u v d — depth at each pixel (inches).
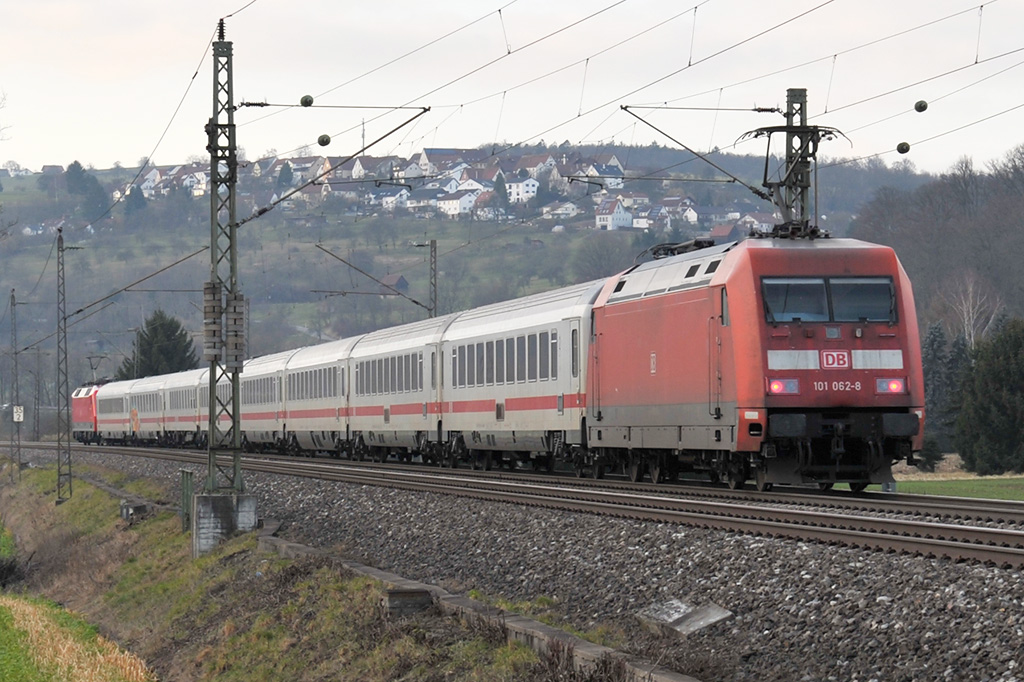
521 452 1907.0
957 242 5575.8
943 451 4215.1
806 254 1200.2
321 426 2723.9
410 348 2223.2
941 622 590.9
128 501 2236.7
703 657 633.0
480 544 1077.8
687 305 1294.3
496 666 697.6
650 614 736.3
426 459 2313.0
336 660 849.5
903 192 6240.2
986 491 1947.6
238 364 1540.4
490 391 1889.8
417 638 792.9
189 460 2800.2
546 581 909.2
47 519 2738.7
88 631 1406.3
